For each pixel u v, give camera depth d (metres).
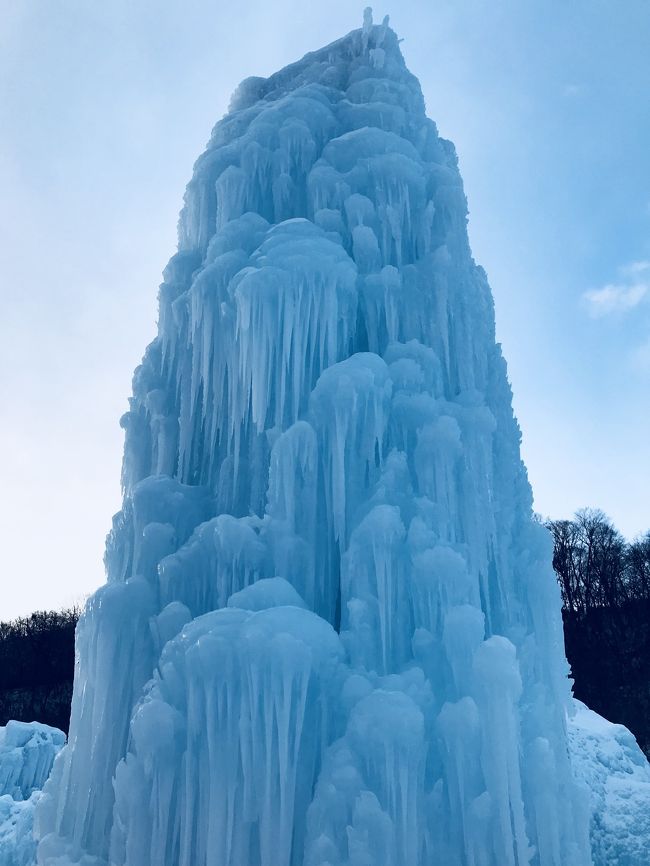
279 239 10.08
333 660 7.53
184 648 7.46
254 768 6.82
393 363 9.65
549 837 7.32
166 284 11.77
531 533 10.38
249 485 9.84
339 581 9.04
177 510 9.80
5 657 47.78
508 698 7.26
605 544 42.03
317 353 9.92
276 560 8.58
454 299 10.80
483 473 9.60
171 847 7.07
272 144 11.96
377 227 10.86
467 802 7.09
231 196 11.51
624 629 35.28
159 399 11.24
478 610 7.95
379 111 11.95
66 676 45.97
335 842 6.52
